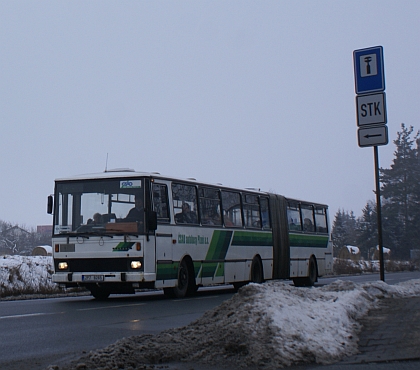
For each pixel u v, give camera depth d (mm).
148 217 17844
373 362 7609
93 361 7672
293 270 27188
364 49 15289
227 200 22578
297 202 28219
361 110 15219
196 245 20297
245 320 8484
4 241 80750
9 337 10289
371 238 79250
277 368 7418
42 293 23125
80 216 18312
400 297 13516
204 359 7801
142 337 8797
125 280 17578
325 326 8758
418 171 72125
